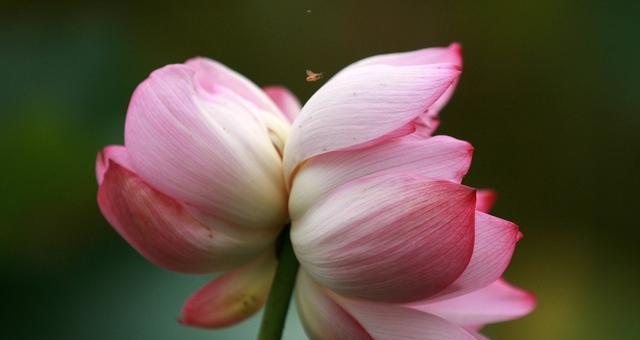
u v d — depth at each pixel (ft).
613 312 3.96
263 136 2.15
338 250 2.05
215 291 2.32
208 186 2.10
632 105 4.02
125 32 3.63
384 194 2.02
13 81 3.36
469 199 1.98
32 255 3.07
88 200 3.13
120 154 2.20
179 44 3.91
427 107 2.03
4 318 3.00
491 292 2.31
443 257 2.01
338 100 2.07
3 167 3.07
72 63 3.45
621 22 4.01
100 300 3.06
